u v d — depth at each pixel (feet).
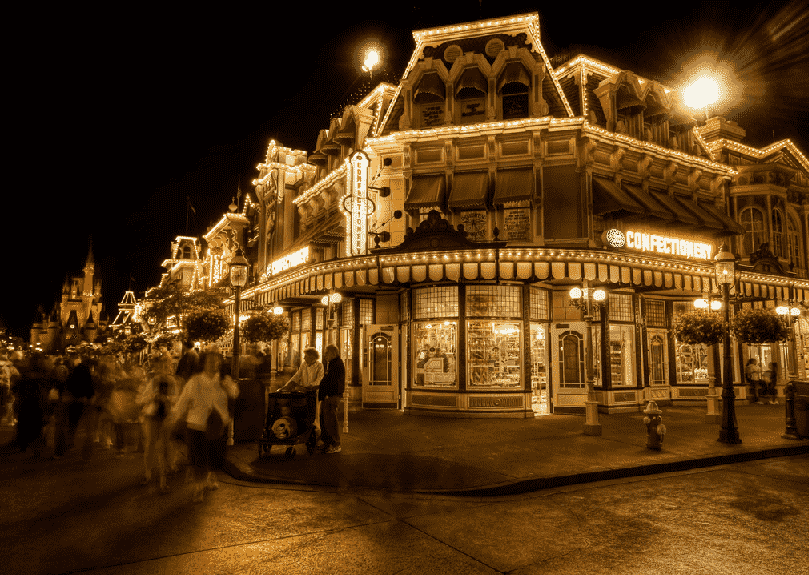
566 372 53.06
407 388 52.80
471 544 18.26
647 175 57.11
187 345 34.37
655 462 30.48
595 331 54.60
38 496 24.12
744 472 30.30
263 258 92.43
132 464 31.58
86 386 33.88
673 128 64.34
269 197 91.81
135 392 35.68
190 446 23.54
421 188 53.52
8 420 51.49
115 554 17.02
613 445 35.45
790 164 79.82
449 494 24.44
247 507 22.43
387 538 18.81
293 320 79.05
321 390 33.17
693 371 62.34
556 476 26.94
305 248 65.62
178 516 21.12
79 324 387.55
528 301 51.11
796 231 76.95
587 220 51.34
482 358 49.98
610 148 54.49
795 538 18.99
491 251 45.85
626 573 15.80
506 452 33.01
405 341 55.26
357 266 48.93
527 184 51.37
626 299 56.18
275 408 31.53
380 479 26.35
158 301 110.93
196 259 156.04
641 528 20.13
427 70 55.93
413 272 46.88
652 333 60.80
